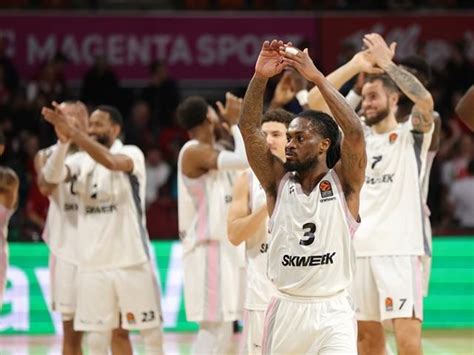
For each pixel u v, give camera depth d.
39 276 13.17
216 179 9.15
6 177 8.57
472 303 13.59
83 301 9.12
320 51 17.72
